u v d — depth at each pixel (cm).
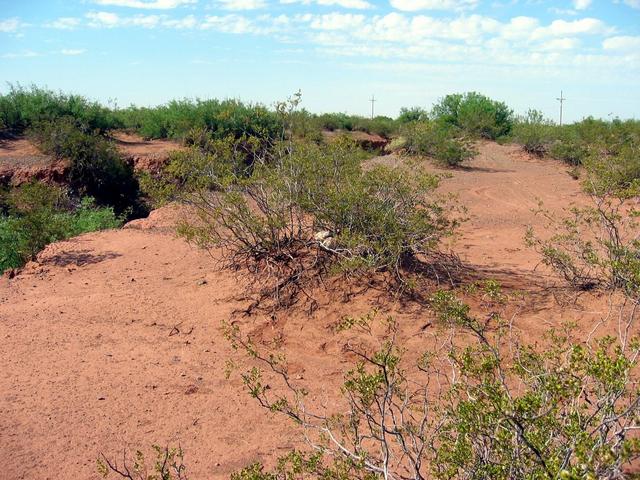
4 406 526
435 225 800
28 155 2094
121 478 429
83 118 2605
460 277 767
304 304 711
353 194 735
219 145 866
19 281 870
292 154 827
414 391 528
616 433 280
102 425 500
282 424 502
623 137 2438
